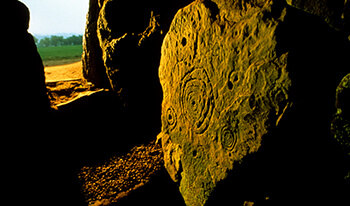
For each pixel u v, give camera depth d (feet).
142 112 13.87
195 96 7.00
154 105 13.67
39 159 10.25
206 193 6.70
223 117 6.03
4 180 8.51
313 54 4.65
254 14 5.20
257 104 5.10
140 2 12.75
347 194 4.69
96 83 16.11
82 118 13.65
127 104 13.89
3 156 8.71
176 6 12.34
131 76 13.09
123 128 14.21
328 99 4.57
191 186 7.34
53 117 12.30
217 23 6.09
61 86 15.37
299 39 4.70
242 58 5.42
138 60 12.73
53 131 11.98
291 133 4.75
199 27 6.62
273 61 4.77
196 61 6.82
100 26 13.87
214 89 6.29
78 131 13.30
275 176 5.47
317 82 4.57
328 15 4.50
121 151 12.30
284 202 5.49
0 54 9.09
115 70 13.30
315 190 5.14
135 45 12.57
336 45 4.60
